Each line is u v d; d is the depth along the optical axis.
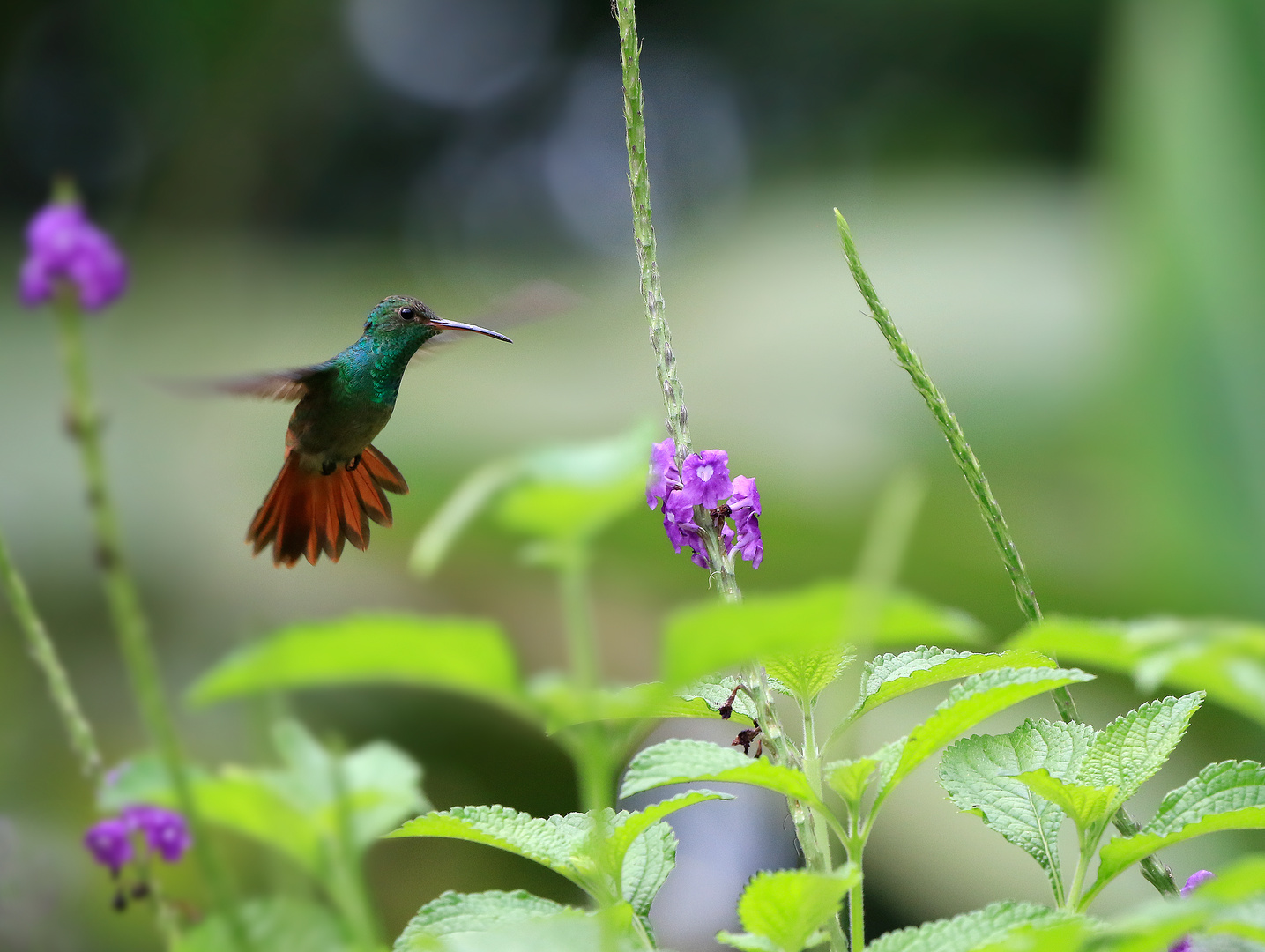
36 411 16.52
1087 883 5.62
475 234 33.59
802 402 14.91
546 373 17.45
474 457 14.36
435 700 11.06
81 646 12.10
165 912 2.15
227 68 27.16
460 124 34.69
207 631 12.39
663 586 11.95
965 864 8.59
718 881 8.34
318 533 4.60
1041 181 23.72
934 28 28.67
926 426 14.07
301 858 1.93
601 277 30.77
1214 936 2.41
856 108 30.17
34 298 1.71
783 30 31.39
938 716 2.52
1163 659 1.67
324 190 31.27
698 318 18.77
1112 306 10.97
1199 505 8.91
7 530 13.77
